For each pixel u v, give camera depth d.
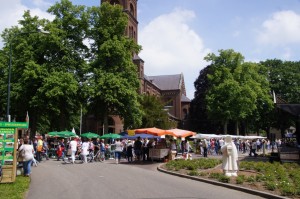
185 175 17.19
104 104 42.06
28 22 42.38
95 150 30.84
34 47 41.25
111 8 43.41
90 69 41.78
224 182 14.42
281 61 70.06
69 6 42.47
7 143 13.84
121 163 26.88
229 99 55.12
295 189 11.35
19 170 16.64
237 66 58.06
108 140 42.66
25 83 38.94
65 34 41.03
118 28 43.34
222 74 58.06
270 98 62.19
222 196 11.34
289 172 16.41
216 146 43.16
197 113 71.00
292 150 23.12
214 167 21.47
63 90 37.62
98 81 39.91
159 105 58.00
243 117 55.88
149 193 11.67
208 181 15.07
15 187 12.54
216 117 58.59
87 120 64.44
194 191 12.33
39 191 12.26
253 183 13.77
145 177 16.77
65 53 41.09
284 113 25.00
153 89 92.00
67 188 12.94
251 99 55.62
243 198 11.07
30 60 38.94
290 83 65.50
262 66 65.88
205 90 69.00
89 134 38.28
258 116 62.28
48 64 39.66
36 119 42.84
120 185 13.72
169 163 22.70
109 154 33.78
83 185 13.74
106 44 40.97
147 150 29.70
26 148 15.93
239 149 49.75
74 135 37.12
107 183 14.35
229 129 68.56
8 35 45.38
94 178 16.16
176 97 104.38
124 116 42.88
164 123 57.25
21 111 42.00
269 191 11.94
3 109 42.81
